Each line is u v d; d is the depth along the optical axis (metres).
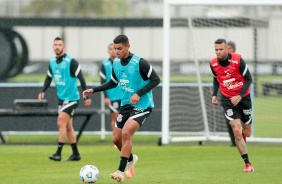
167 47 45.72
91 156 39.66
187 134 50.47
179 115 49.78
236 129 32.88
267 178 30.44
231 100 32.75
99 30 139.62
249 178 30.47
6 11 139.38
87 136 53.28
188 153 41.19
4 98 50.56
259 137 49.41
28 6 144.88
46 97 50.59
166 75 45.62
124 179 30.22
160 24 55.16
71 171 33.25
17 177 31.20
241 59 33.34
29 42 141.38
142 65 28.75
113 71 29.62
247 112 34.19
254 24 52.94
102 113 45.66
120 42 28.81
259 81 57.50
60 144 37.28
